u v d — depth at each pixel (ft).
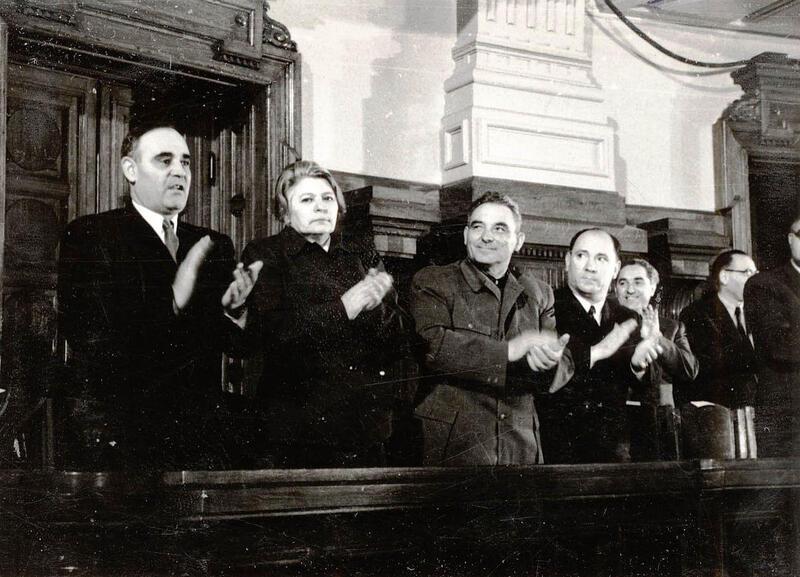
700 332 15.60
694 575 14.30
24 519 10.97
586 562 13.60
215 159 12.63
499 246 14.06
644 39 16.42
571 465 13.62
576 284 14.67
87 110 12.03
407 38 14.37
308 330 12.74
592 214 15.05
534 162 14.82
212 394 12.23
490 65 14.76
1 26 11.30
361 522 12.04
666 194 16.31
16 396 11.39
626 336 14.87
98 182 12.04
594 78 15.90
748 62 17.03
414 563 12.40
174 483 10.88
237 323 12.44
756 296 16.12
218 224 12.57
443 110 14.66
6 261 11.46
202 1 12.45
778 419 15.76
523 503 13.25
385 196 13.56
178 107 12.49
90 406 11.68
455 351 13.53
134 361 11.93
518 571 13.12
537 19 15.37
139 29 12.12
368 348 13.03
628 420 14.73
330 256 13.02
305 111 13.46
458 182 14.35
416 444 13.16
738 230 16.46
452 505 12.78
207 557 11.07
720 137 16.80
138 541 10.93
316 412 12.67
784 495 15.14
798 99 17.26
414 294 13.50
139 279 12.06
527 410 13.92
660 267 15.49
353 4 13.96
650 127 16.30
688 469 14.44
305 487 11.54
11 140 11.60
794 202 16.94
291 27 13.43
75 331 11.75
